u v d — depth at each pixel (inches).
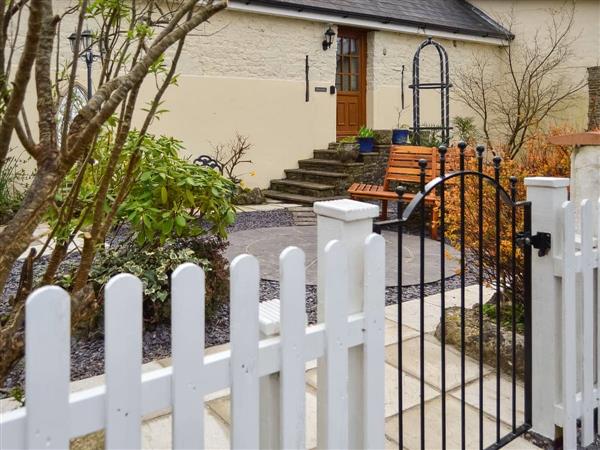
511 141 345.7
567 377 81.7
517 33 477.7
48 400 39.2
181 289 45.4
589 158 90.9
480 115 462.9
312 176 362.9
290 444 52.8
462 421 76.1
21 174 275.3
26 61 46.7
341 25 400.2
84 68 271.4
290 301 52.0
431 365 110.1
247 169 368.8
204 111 347.3
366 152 371.6
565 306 81.0
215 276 134.8
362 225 58.6
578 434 89.4
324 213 58.5
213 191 129.3
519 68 479.5
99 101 56.3
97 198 67.6
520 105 426.6
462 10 491.5
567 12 451.2
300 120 390.0
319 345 54.7
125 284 42.6
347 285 56.3
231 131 359.6
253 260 49.4
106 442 42.3
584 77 448.5
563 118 459.8
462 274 78.4
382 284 59.3
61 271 135.9
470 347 114.3
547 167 139.5
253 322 49.7
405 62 439.5
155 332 125.5
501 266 119.5
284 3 355.3
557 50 457.7
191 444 46.6
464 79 465.4
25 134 55.8
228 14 351.3
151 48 54.4
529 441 84.8
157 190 121.7
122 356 42.7
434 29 429.4
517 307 119.4
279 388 52.7
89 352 116.0
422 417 71.4
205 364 47.1
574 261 81.7
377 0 428.1
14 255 54.1
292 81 383.9
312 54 391.5
